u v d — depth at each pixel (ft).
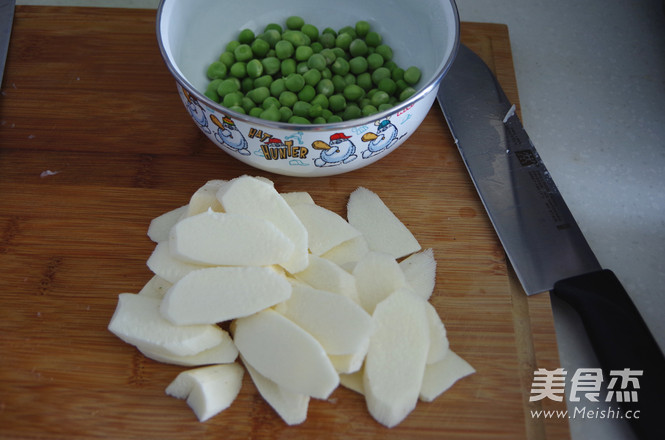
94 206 1.34
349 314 1.13
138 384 1.16
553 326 1.24
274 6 1.49
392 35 1.46
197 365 1.17
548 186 1.36
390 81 1.36
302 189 1.37
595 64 1.70
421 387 1.15
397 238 1.31
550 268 1.27
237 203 1.21
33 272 1.27
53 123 1.44
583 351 1.30
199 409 1.12
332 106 1.35
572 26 1.77
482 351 1.21
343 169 1.30
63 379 1.16
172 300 1.13
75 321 1.22
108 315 1.23
